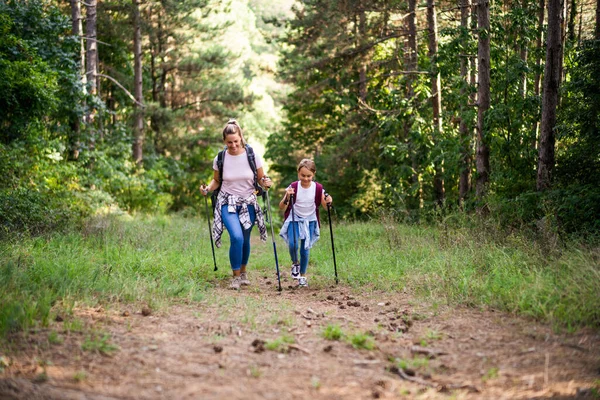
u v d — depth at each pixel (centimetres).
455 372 321
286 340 374
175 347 355
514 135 1102
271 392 281
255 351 350
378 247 849
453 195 1686
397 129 1529
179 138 2314
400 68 1711
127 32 2005
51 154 1221
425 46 1784
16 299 418
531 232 750
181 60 2353
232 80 2744
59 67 1392
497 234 763
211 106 2414
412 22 1541
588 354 340
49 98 1145
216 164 601
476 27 1148
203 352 346
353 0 1666
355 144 1784
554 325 396
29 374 292
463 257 662
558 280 491
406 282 596
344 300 543
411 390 291
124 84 2158
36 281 496
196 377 300
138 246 830
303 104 2095
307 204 632
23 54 1195
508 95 1180
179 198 2444
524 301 450
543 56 1154
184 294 526
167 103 2509
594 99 804
